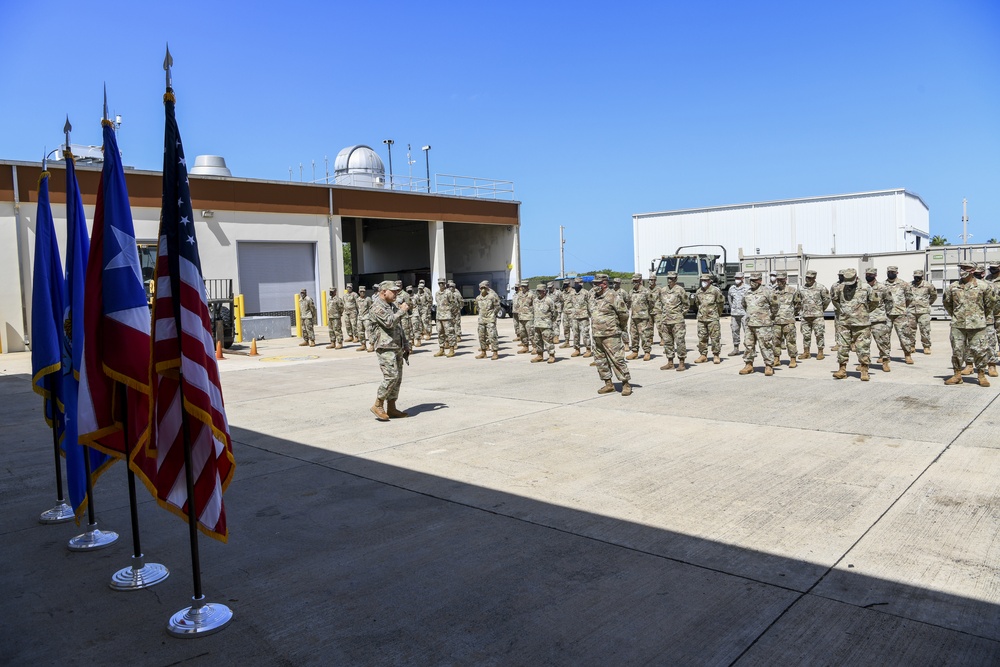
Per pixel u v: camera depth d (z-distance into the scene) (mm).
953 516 5055
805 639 3465
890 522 4984
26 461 7672
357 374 14578
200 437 3955
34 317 5602
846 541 4672
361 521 5414
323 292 30328
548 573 4348
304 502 5930
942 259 24234
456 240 41125
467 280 40531
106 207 4383
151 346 3900
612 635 3572
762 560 4422
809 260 26922
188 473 3795
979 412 8461
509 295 38406
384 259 45812
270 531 5273
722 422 8375
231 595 4207
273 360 18047
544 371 13867
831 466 6402
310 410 10250
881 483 5855
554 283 20875
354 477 6621
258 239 28781
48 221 5633
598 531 5023
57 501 5934
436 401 10625
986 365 11070
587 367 14320
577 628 3658
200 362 3826
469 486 6199
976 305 10211
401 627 3740
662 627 3635
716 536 4844
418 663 3383
